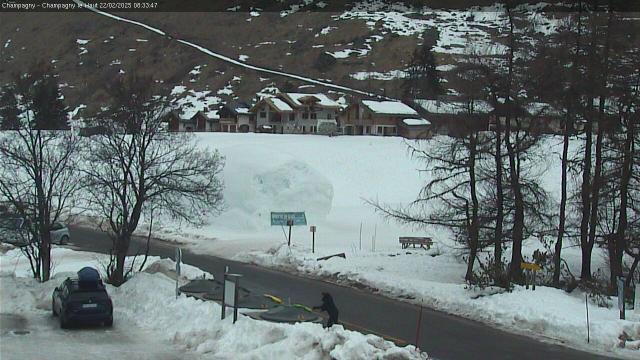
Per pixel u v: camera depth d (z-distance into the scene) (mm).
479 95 27844
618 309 23156
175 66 169000
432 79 105938
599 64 27422
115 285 26234
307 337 16344
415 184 65000
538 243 41656
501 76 27609
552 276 30312
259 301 22109
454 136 28875
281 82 149625
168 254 37469
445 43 170875
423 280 29906
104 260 33750
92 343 18719
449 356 17766
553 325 21016
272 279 30203
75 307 20328
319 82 148375
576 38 27547
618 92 27656
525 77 27578
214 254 38312
